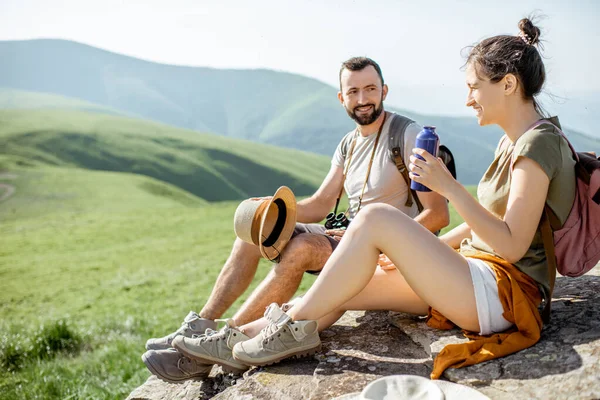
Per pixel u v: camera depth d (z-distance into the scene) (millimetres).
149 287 30953
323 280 3074
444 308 2953
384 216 2902
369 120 4094
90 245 45500
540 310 3283
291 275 3545
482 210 2836
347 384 2953
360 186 4184
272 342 3176
